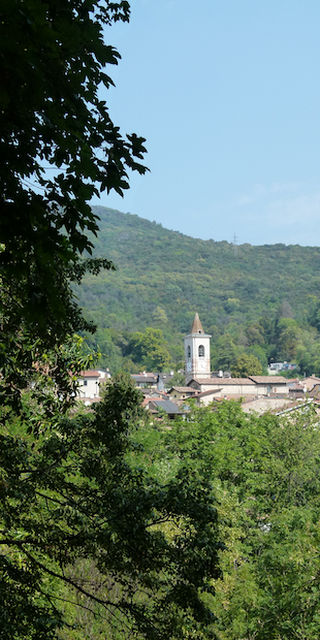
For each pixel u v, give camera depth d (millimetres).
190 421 30672
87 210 3805
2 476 5730
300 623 13469
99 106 4211
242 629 14133
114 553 6066
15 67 3029
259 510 23359
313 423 28672
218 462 24688
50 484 6262
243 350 174375
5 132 3547
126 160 4359
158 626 6238
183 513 6121
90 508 6324
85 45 3535
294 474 24109
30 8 2910
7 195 3537
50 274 3623
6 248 3578
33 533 6348
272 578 14906
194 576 6102
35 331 6105
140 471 6707
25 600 5598
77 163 3693
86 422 6781
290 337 181375
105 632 10250
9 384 6164
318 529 14727
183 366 161875
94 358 7961
